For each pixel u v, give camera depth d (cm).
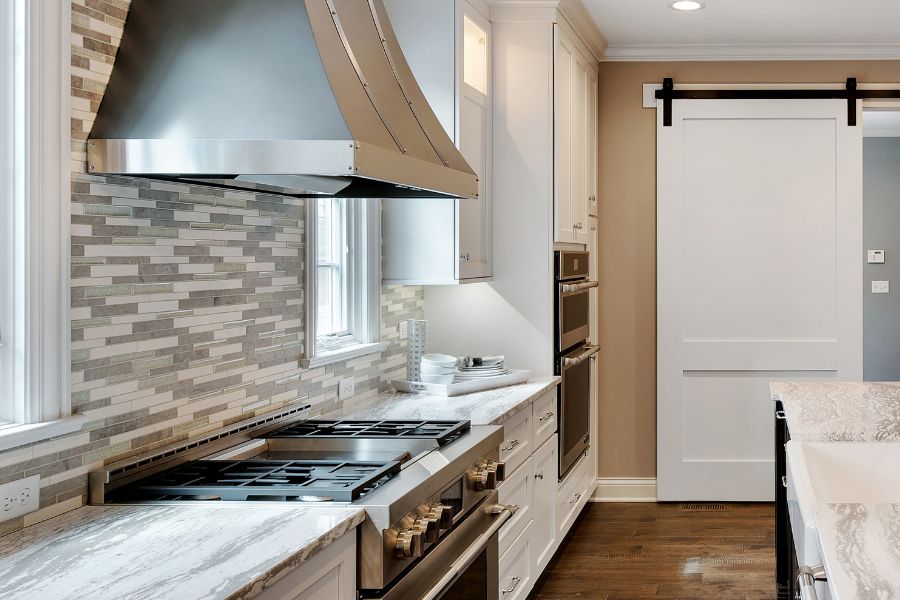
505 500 309
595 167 504
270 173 176
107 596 129
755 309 509
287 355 269
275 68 184
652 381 519
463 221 356
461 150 350
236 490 182
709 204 509
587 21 447
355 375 321
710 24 460
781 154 505
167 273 209
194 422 221
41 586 133
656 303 514
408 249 354
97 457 187
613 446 523
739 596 371
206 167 178
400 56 245
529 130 400
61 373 175
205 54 188
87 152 182
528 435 346
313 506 175
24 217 168
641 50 506
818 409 300
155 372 205
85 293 183
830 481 217
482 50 390
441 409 308
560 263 403
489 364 379
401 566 185
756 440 511
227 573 138
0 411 169
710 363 511
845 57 502
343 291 331
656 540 447
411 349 355
